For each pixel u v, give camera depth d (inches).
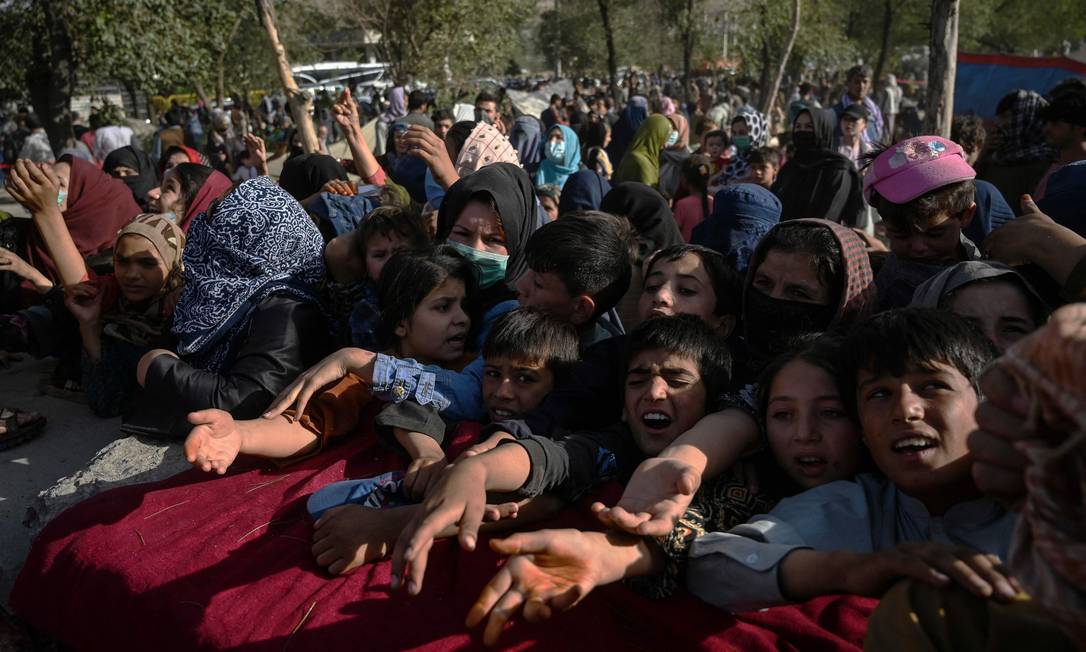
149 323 148.6
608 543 75.5
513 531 92.8
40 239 189.8
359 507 96.0
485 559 88.7
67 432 155.6
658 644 83.0
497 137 188.4
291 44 1034.7
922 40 1505.9
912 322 77.8
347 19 815.7
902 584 63.1
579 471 92.7
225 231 132.0
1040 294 113.2
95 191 201.8
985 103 578.9
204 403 123.9
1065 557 43.8
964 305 101.2
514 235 137.1
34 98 555.2
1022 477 51.2
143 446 128.2
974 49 1501.0
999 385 50.2
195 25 623.2
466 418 111.1
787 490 93.9
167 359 127.6
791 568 73.8
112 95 1052.5
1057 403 43.6
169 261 147.4
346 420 116.5
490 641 65.8
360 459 113.1
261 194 133.8
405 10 743.7
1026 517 47.4
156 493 109.4
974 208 120.3
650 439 97.5
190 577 95.3
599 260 117.1
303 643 84.1
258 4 239.1
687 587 83.2
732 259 161.6
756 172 265.3
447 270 118.2
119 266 145.6
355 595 88.1
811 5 1182.9
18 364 201.5
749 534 80.4
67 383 173.0
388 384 107.5
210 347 132.6
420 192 257.6
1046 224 112.4
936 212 117.3
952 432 74.9
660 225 175.8
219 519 103.3
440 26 753.6
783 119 1120.2
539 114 941.8
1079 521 44.2
